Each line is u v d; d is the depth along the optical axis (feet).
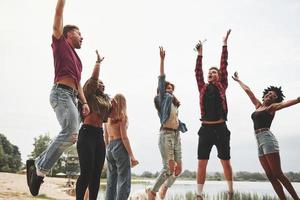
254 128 19.21
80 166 12.97
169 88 20.95
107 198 16.63
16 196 30.86
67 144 11.21
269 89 19.61
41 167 10.81
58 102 11.48
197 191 17.15
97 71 14.29
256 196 41.86
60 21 11.78
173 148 19.66
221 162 17.58
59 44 12.00
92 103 13.76
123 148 16.20
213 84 18.25
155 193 19.49
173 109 19.98
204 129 17.69
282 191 18.13
